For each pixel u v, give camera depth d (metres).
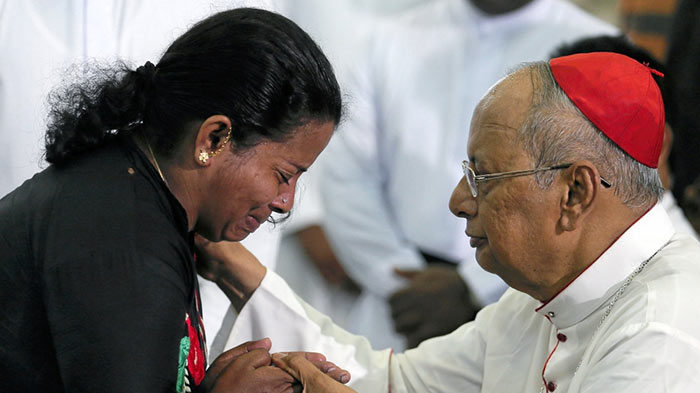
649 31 5.05
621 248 2.40
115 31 3.50
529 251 2.41
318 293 5.54
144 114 2.18
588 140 2.33
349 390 2.54
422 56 5.22
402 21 5.33
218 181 2.16
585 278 2.42
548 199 2.36
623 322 2.32
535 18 5.15
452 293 4.38
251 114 2.09
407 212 5.22
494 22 5.14
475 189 2.45
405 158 5.20
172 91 2.12
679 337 2.19
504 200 2.38
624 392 2.16
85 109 2.21
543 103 2.36
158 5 3.53
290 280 5.53
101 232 2.04
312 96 2.12
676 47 4.33
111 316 1.98
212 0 3.53
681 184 3.92
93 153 2.20
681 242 2.48
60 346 1.99
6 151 3.44
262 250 3.63
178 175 2.16
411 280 4.55
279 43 2.11
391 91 5.21
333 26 5.66
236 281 2.97
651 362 2.17
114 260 2.02
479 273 4.86
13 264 2.09
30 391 2.12
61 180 2.15
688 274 2.34
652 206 2.46
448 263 5.17
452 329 4.32
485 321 2.97
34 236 2.09
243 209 2.20
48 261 2.04
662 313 2.25
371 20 5.69
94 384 1.96
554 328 2.67
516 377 2.78
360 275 5.29
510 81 2.44
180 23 3.54
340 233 5.30
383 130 5.23
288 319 2.99
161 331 2.00
